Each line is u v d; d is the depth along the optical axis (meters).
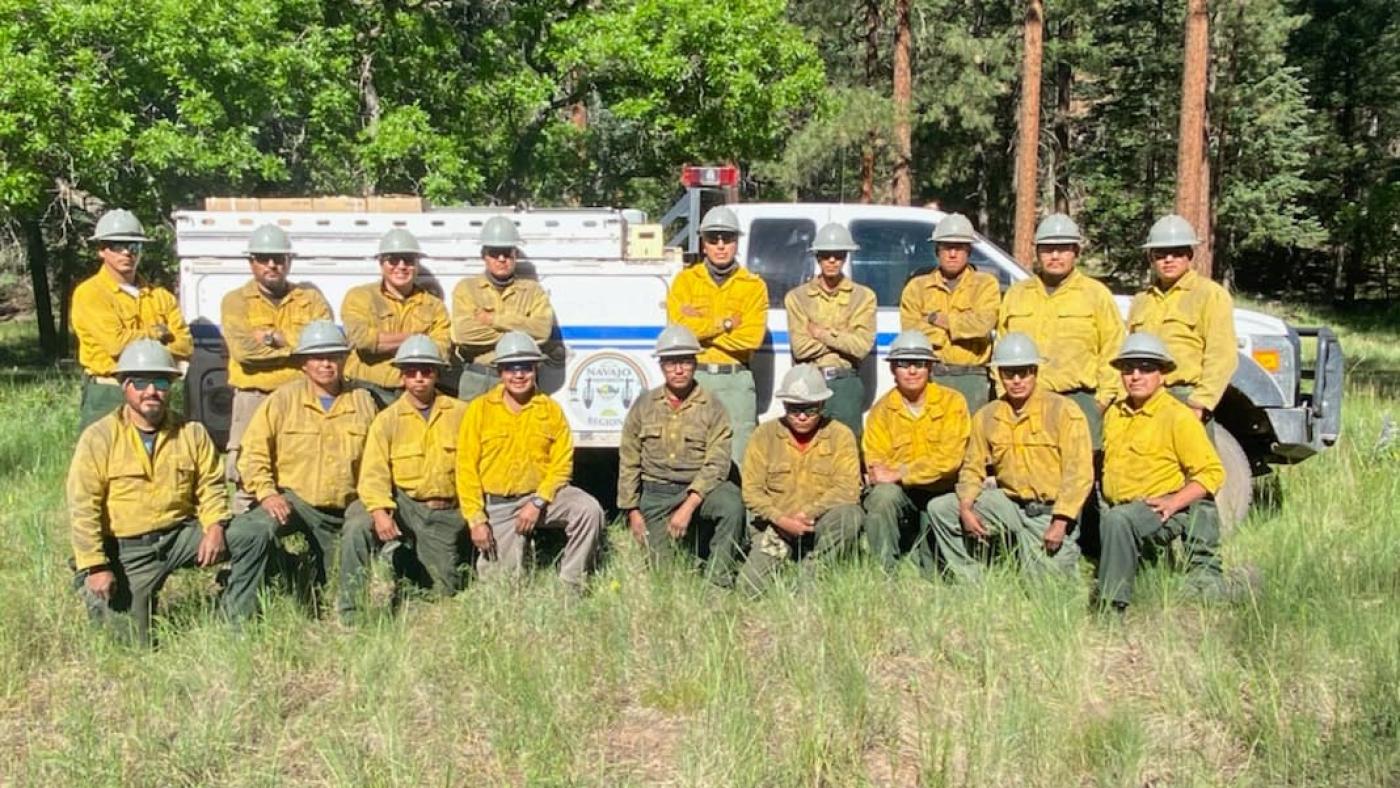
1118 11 35.84
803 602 6.02
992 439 6.38
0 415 11.45
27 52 12.71
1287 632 5.60
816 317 7.02
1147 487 6.20
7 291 33.94
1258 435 8.12
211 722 4.99
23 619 5.93
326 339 6.16
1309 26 38.25
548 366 7.71
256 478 6.11
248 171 14.17
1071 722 4.88
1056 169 36.28
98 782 4.59
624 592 6.29
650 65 15.26
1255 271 42.78
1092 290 6.79
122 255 6.84
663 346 6.53
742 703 4.98
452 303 7.37
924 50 31.08
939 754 4.71
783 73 16.20
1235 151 34.88
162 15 12.59
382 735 4.88
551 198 17.62
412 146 14.83
